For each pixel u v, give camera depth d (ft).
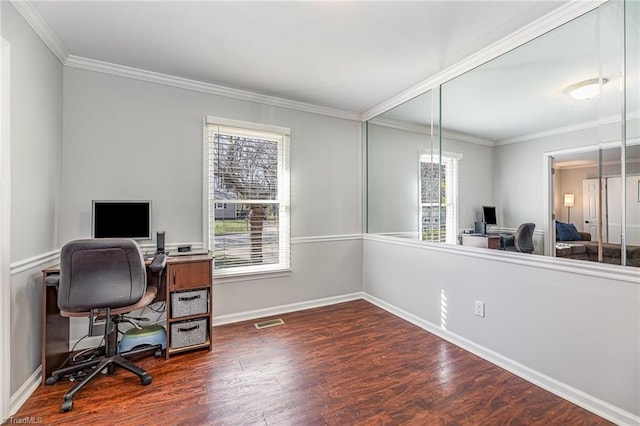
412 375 6.84
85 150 8.18
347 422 5.35
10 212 5.51
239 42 7.29
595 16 5.82
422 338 8.85
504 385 6.47
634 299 5.13
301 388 6.34
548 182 6.70
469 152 8.50
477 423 5.32
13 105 5.61
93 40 7.19
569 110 6.37
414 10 6.06
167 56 7.96
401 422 5.34
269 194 10.86
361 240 12.90
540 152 6.88
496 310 7.39
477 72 8.17
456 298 8.51
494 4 5.86
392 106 11.15
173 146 9.28
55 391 6.18
